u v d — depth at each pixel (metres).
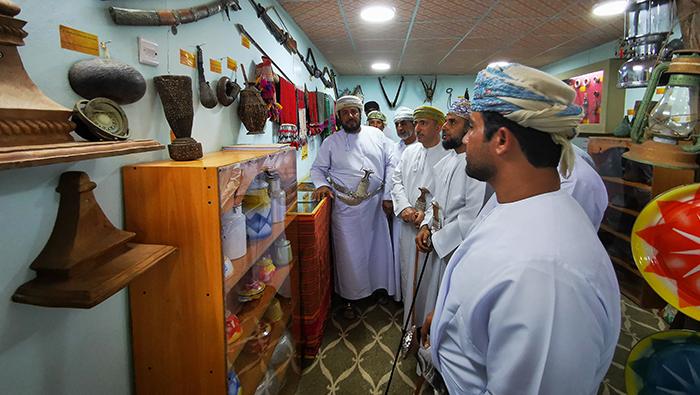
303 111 3.34
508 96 0.73
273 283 1.66
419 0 2.64
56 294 0.73
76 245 0.80
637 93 3.44
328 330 2.54
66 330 0.88
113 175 1.01
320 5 2.74
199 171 1.02
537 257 0.67
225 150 1.70
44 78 0.81
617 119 3.25
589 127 3.52
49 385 0.84
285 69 2.83
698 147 1.13
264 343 1.61
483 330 0.76
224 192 1.09
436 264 2.02
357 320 2.67
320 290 2.32
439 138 2.27
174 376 1.12
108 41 1.00
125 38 1.07
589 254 0.68
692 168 1.17
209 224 1.04
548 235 0.69
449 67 5.56
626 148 2.72
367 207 2.69
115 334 1.05
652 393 1.15
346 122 2.66
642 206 2.74
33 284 0.76
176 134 1.16
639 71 1.58
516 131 0.74
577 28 3.40
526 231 0.71
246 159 1.27
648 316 2.65
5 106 0.61
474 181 1.79
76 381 0.92
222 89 1.63
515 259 0.69
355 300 2.78
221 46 1.72
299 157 3.22
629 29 1.62
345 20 3.12
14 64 0.67
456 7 2.81
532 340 0.64
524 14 2.98
